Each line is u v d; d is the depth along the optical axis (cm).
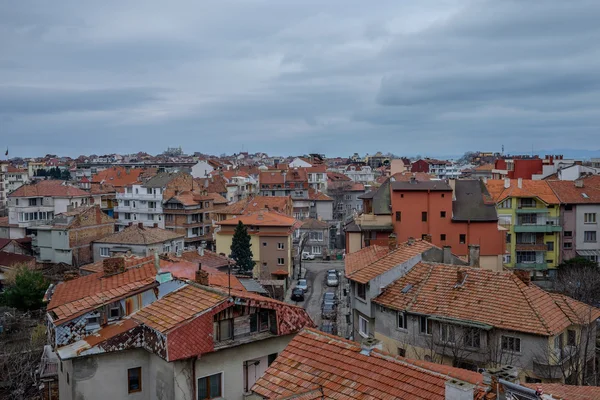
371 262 4594
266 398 1991
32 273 7081
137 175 16388
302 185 14925
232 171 17500
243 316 2777
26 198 10962
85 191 12838
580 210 8419
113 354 2650
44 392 3491
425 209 7119
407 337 3891
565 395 2133
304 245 11450
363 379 1919
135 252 8912
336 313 6638
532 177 12100
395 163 16812
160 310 2742
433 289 3988
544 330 3369
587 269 6881
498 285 3819
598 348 4062
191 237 11188
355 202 16462
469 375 2097
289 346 2236
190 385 2545
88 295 3031
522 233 8331
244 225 8706
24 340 5119
